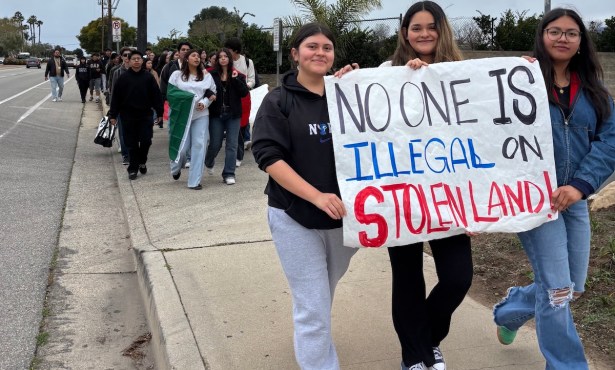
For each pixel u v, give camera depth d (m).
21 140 12.38
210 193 7.43
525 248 2.94
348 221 2.67
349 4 13.30
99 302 4.64
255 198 7.11
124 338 4.09
